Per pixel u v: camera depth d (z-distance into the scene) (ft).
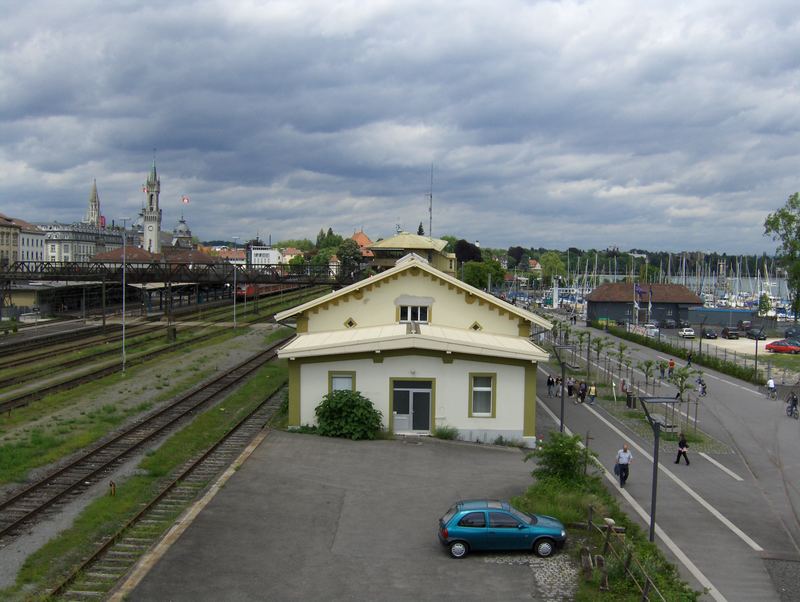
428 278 117.80
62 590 53.01
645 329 308.40
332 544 62.90
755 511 84.58
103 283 262.26
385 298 118.11
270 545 61.93
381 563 59.36
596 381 182.70
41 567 57.36
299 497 74.84
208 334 252.83
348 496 76.02
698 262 654.53
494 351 102.58
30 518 68.49
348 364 103.96
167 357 193.57
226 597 52.01
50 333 240.53
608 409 146.82
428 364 103.81
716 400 162.09
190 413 122.01
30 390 140.05
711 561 68.33
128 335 242.37
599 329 347.77
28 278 291.17
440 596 53.72
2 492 76.79
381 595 53.57
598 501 77.10
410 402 104.68
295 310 117.91
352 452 93.20
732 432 129.80
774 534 76.79
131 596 51.52
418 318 118.62
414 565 59.26
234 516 68.39
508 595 54.19
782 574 65.87
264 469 84.12
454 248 555.69
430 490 79.15
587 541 65.62
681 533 75.82
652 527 71.15
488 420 104.42
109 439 101.30
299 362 104.37
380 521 69.10
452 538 60.95
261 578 55.42
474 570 58.59
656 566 60.85
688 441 120.37
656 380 186.80
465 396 104.12
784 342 274.16
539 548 61.52
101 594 52.47
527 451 100.58
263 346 225.97
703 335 321.32
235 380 157.99
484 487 80.84
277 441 96.99
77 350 202.59
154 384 150.00
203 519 67.36
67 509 71.51
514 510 63.52
